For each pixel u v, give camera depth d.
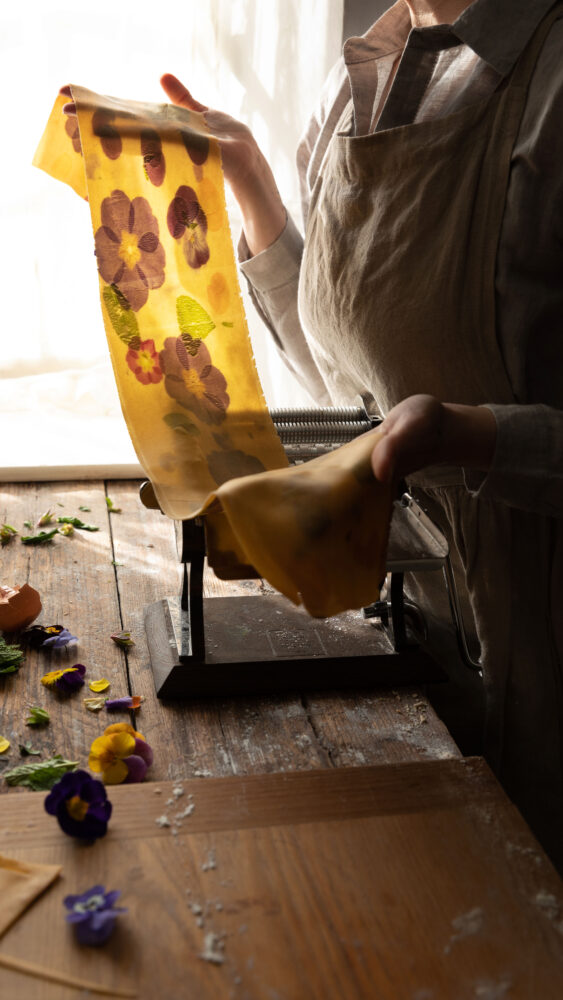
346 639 0.92
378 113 0.98
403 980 0.60
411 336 0.90
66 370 2.25
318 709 0.86
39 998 0.59
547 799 0.98
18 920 0.62
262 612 0.95
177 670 0.87
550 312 0.86
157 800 0.71
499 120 0.84
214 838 0.68
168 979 0.60
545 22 0.83
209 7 1.74
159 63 1.93
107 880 0.65
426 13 0.93
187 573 0.93
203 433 0.89
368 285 0.91
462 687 1.06
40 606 0.98
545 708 0.95
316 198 0.99
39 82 1.97
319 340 1.02
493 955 0.62
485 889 0.66
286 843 0.68
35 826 0.69
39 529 1.22
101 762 0.77
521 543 0.93
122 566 1.13
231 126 1.04
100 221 0.92
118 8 1.90
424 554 0.85
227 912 0.64
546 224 0.83
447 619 1.05
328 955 0.61
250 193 1.05
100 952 0.61
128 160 0.94
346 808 0.71
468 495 0.93
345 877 0.66
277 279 1.10
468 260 0.86
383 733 0.84
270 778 0.74
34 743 0.82
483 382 0.89
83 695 0.88
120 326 0.91
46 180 2.07
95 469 1.43
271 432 0.91
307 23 1.71
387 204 0.90
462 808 0.72
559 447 0.76
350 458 0.75
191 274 0.94
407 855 0.68
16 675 0.90
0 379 2.24
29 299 2.20
